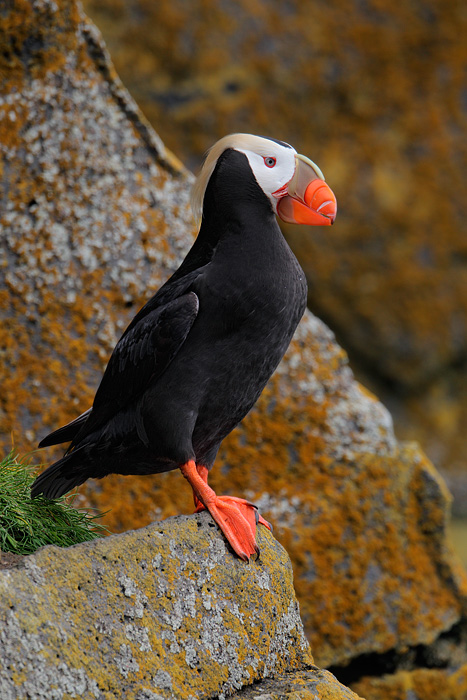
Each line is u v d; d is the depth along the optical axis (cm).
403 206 1689
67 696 471
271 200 622
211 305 604
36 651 470
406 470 997
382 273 1695
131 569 528
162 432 611
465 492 1733
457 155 1700
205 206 638
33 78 902
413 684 965
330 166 1667
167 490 919
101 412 652
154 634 520
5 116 889
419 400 1761
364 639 944
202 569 560
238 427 948
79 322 911
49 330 898
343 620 939
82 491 892
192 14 1642
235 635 557
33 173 901
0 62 888
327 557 947
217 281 605
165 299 630
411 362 1728
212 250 626
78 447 640
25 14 886
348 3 1658
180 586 544
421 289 1706
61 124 915
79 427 704
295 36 1653
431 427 1756
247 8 1645
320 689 564
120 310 929
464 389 1773
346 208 1675
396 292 1703
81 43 927
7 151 891
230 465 942
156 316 617
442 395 1770
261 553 600
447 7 1680
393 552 973
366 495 973
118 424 644
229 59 1650
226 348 606
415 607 970
